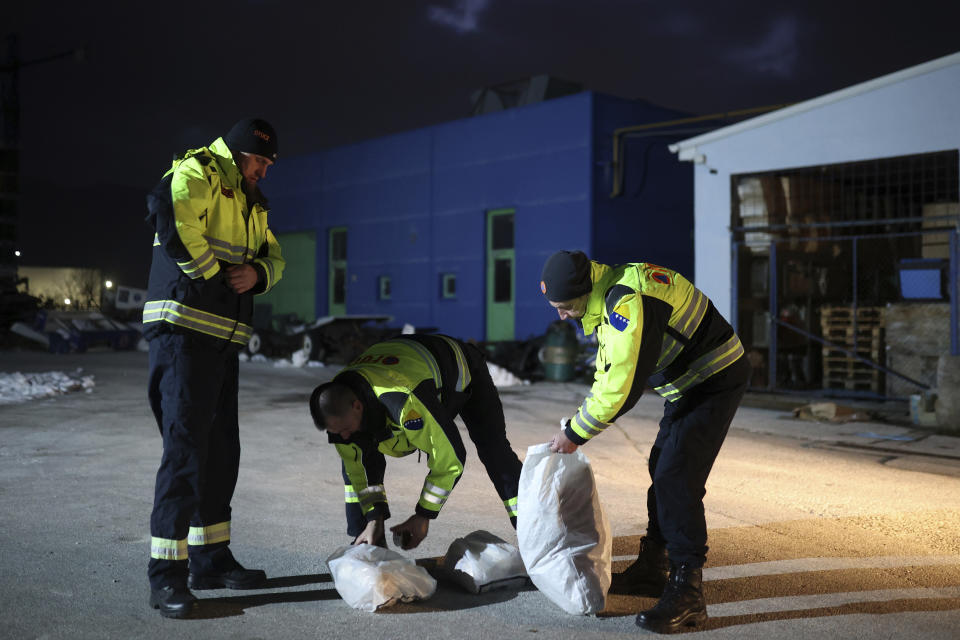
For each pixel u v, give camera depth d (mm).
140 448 7180
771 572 4223
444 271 20922
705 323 3492
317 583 3910
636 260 18500
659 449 3652
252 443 7660
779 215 13352
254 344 18938
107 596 3639
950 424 9508
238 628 3326
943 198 14531
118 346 21297
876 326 12992
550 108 18422
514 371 15594
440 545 4523
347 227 24031
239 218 3742
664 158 19094
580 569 3531
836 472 7035
